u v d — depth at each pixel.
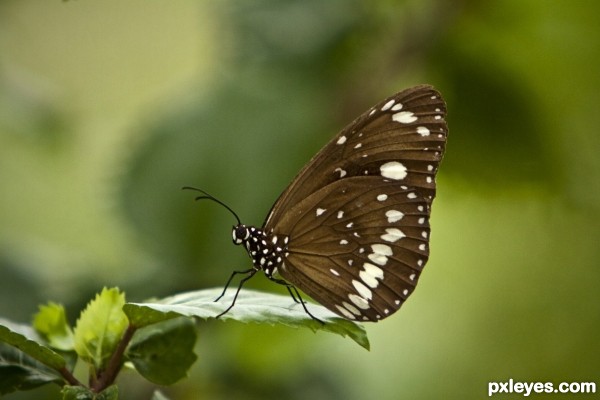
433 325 1.13
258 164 0.91
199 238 0.91
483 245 1.09
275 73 0.92
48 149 0.99
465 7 0.92
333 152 0.82
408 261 0.82
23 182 1.06
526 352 1.10
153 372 0.80
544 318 1.09
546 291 1.09
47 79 1.11
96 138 1.12
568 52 0.93
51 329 0.80
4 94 0.97
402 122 0.82
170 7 1.15
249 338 0.92
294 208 0.83
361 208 0.82
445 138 0.82
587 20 0.92
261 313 0.79
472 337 1.12
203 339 0.91
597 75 0.93
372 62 0.92
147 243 0.91
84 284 0.93
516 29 0.92
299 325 0.79
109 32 1.15
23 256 0.93
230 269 0.90
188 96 0.92
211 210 0.91
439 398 1.12
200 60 1.16
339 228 0.82
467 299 1.12
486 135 0.94
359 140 0.82
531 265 1.09
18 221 1.07
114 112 1.14
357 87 0.92
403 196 0.82
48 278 0.93
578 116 0.94
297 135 0.91
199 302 0.79
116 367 0.79
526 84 0.94
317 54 0.92
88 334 0.79
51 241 1.08
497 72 0.93
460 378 1.12
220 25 0.92
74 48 1.12
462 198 0.96
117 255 1.03
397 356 1.12
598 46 0.92
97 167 1.09
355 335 0.79
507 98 0.94
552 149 0.94
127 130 1.02
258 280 0.91
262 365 0.92
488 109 0.94
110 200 0.91
